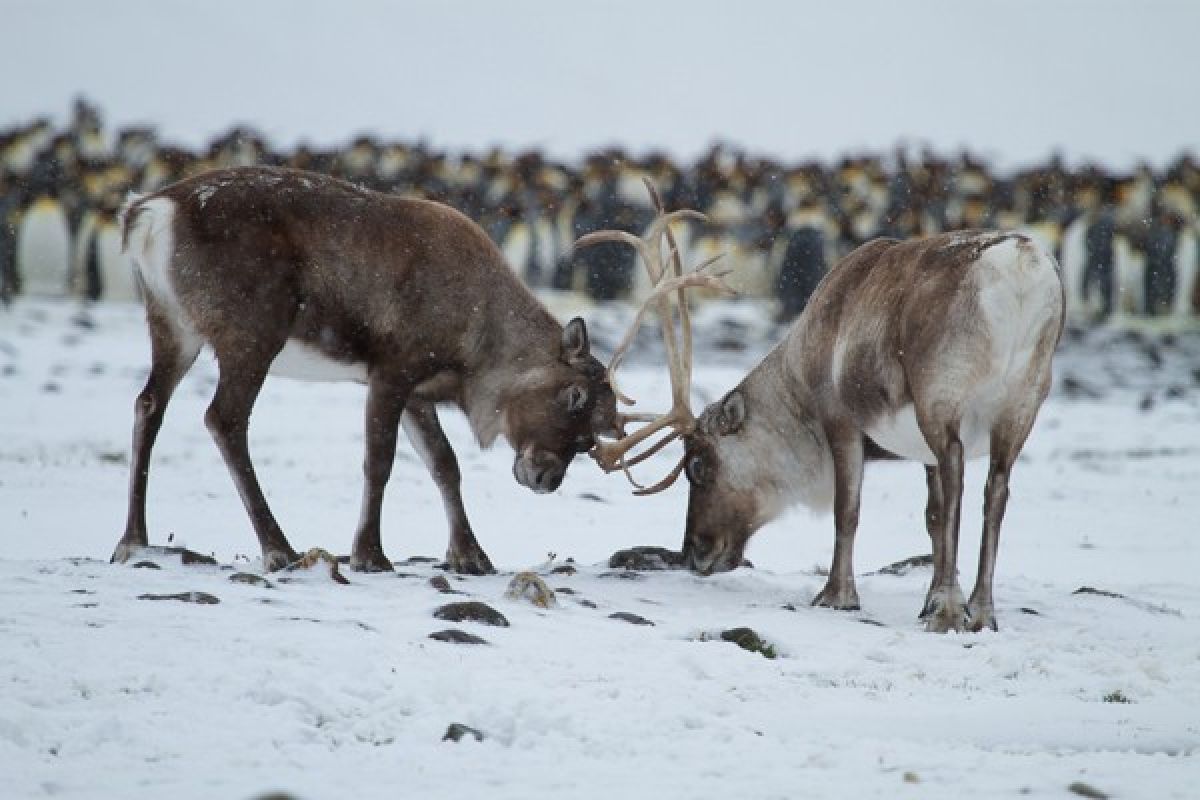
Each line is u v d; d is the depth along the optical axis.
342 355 29.69
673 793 16.81
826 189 131.12
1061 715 21.25
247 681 20.00
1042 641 26.19
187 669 20.30
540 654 22.81
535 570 32.25
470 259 30.61
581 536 40.31
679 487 50.25
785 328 103.06
